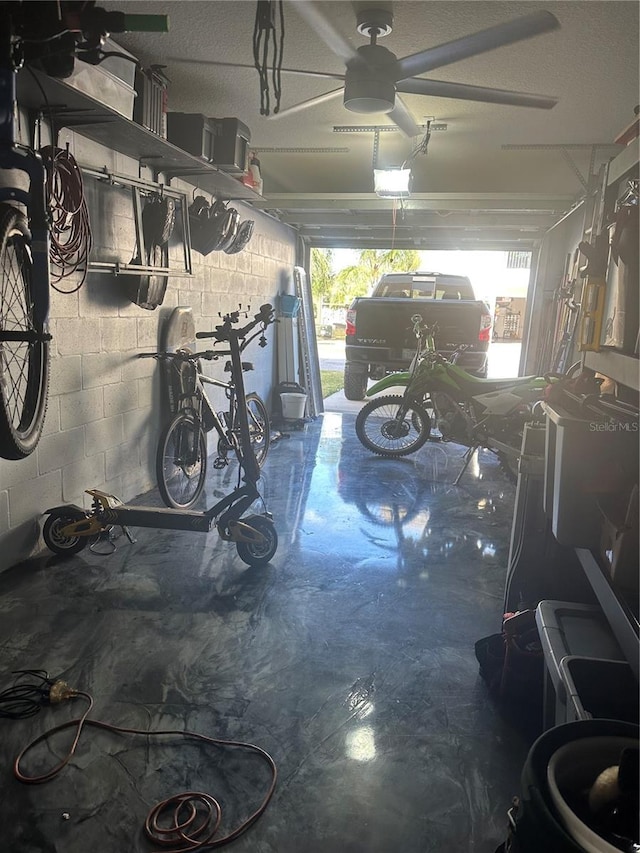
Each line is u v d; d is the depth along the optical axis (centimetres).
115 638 255
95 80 279
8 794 175
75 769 185
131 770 186
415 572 329
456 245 814
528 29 230
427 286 863
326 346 1825
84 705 213
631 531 158
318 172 619
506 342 2241
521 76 353
